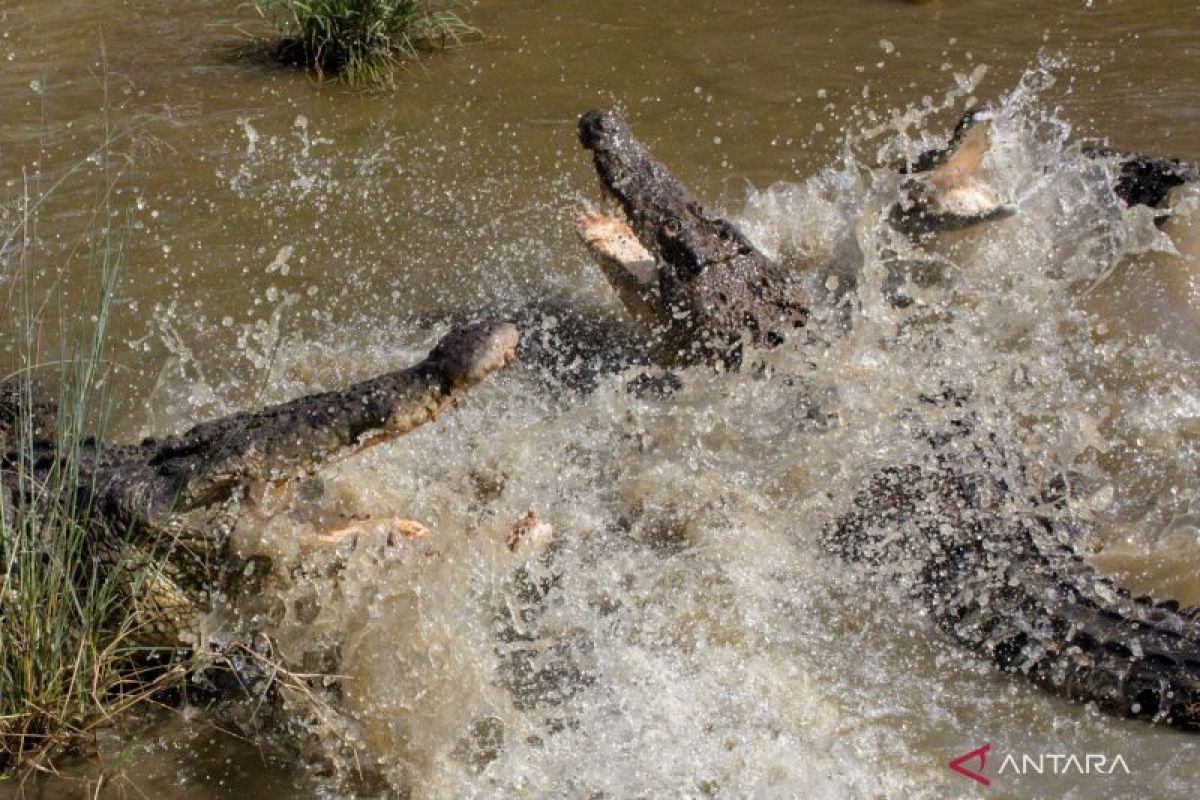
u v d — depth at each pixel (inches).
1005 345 227.9
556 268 250.7
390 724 154.2
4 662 147.8
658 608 173.3
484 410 211.6
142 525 154.7
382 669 156.9
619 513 191.8
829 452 199.8
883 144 281.9
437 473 193.2
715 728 153.3
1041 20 339.6
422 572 162.1
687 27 342.6
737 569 180.5
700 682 160.4
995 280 243.9
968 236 244.4
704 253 225.9
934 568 179.2
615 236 234.1
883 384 212.1
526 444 200.8
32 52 327.9
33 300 228.5
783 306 227.1
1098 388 217.6
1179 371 221.5
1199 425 208.7
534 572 178.2
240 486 153.6
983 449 196.5
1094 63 314.3
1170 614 164.6
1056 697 159.8
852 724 154.3
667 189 231.9
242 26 344.5
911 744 151.5
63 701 151.0
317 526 158.9
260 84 313.4
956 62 317.4
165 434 199.9
